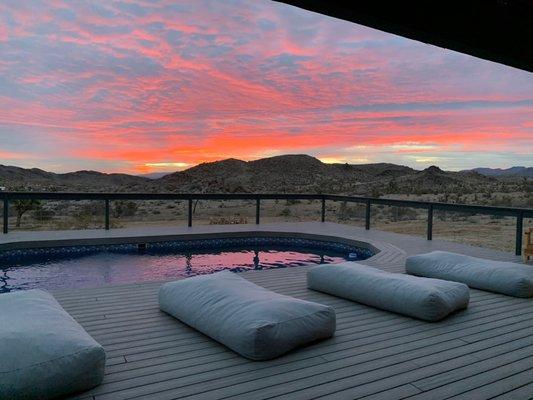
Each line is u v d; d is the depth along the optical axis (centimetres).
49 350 194
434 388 205
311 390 202
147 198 825
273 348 237
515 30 219
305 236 822
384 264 534
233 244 816
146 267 645
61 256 688
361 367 228
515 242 625
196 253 765
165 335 272
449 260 444
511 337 276
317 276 384
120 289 388
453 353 249
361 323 300
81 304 339
